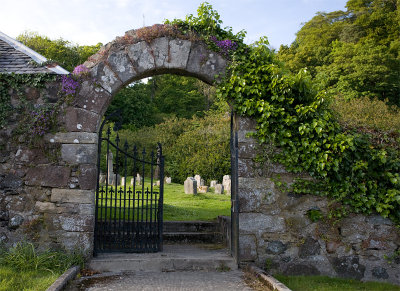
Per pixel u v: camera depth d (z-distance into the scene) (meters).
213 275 4.84
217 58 5.58
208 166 20.19
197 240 7.22
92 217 5.20
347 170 5.31
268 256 5.22
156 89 37.69
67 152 5.29
